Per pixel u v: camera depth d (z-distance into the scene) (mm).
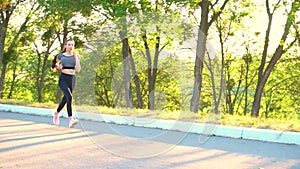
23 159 5871
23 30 29453
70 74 7281
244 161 6211
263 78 21344
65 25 24922
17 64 44344
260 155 6773
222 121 10273
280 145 8016
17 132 8711
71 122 7184
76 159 5961
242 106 38875
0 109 14453
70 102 7242
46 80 41062
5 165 5441
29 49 35906
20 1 27375
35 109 13188
